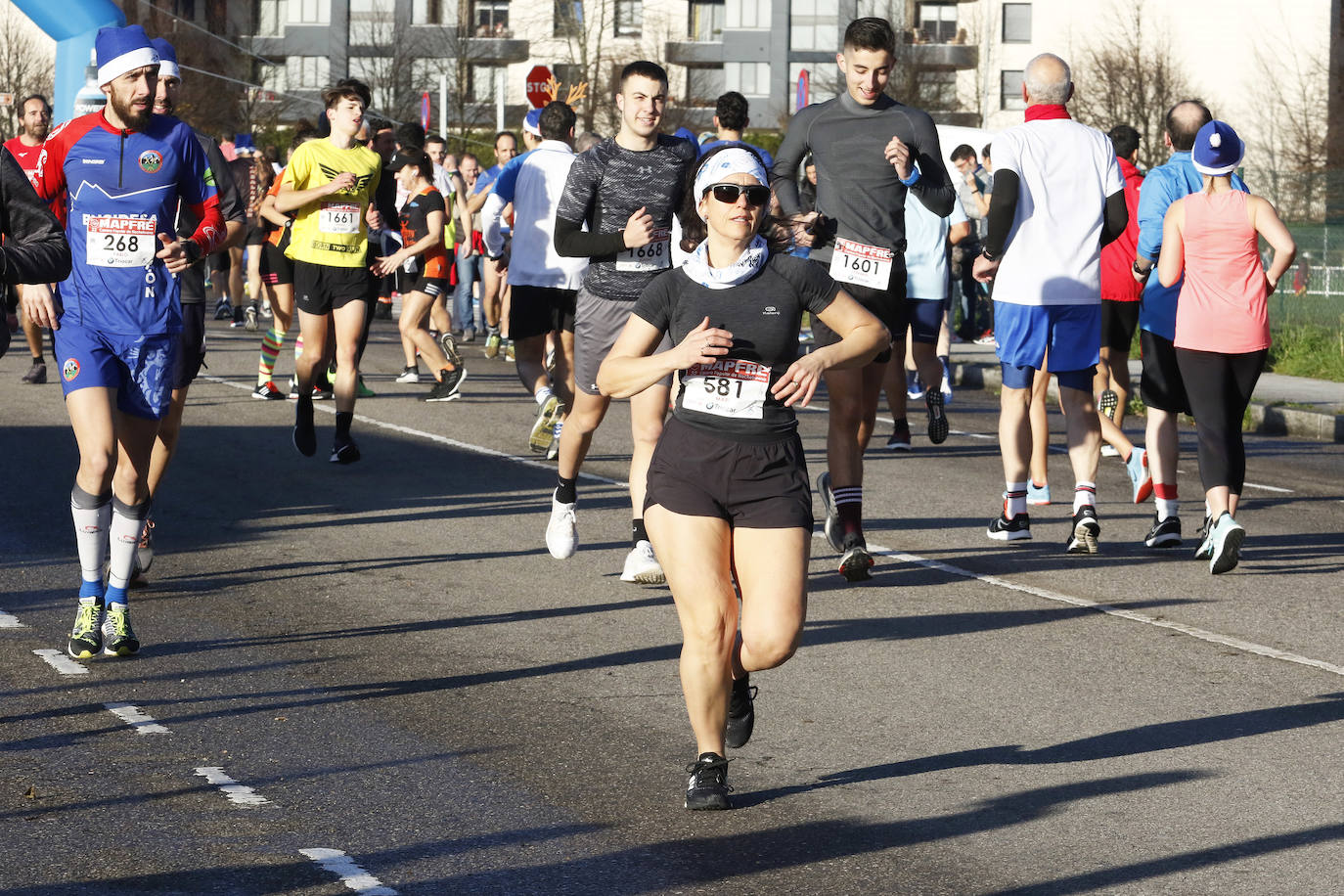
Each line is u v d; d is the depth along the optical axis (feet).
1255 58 318.04
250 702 27.73
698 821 22.34
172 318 30.42
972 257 106.52
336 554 40.34
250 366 83.76
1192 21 325.62
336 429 57.67
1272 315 105.40
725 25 343.87
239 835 21.44
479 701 27.96
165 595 35.81
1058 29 328.08
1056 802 23.29
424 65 311.47
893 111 39.06
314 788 23.39
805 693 28.84
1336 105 280.92
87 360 29.60
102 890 19.45
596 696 28.32
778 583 22.30
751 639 22.27
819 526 45.70
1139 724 27.17
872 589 37.35
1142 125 277.23
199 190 30.99
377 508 46.62
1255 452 65.51
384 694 28.32
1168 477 42.19
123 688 28.45
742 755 25.31
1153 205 40.63
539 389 57.21
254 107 271.69
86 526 29.78
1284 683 29.86
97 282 29.86
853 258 38.55
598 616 34.19
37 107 58.13
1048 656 31.53
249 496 48.14
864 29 38.55
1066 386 42.11
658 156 38.17
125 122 30.09
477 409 69.15
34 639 31.60
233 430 61.00
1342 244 106.63
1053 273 41.68
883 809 22.93
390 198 55.98
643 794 23.39
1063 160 41.81
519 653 31.17
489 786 23.61
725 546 22.61
